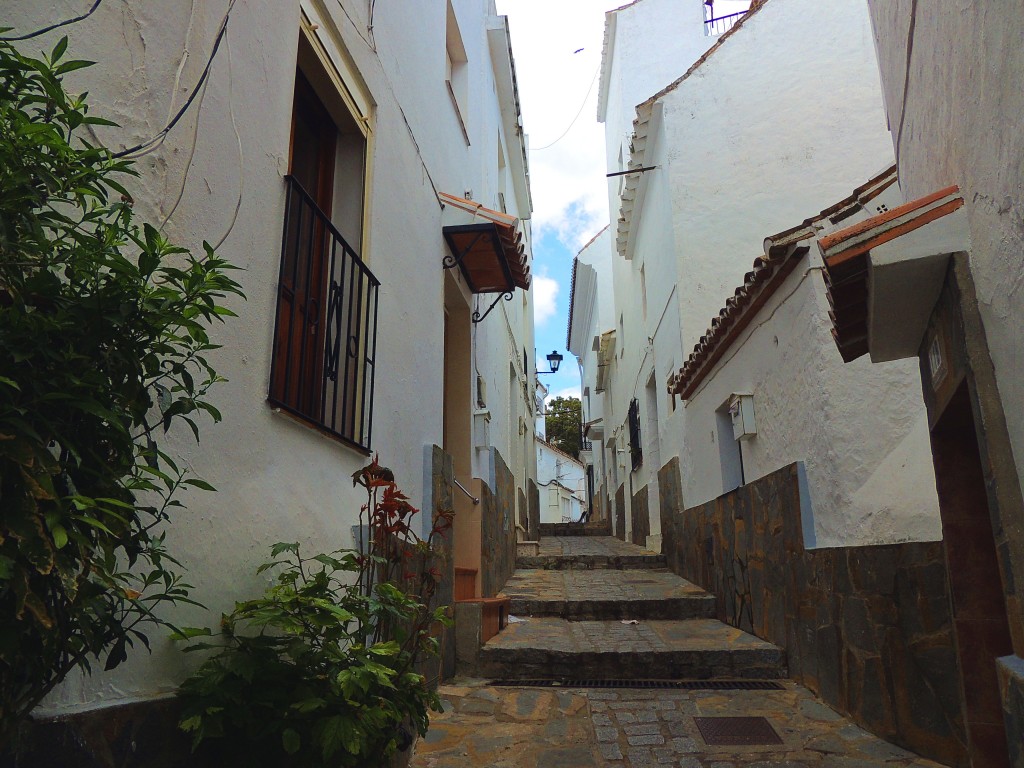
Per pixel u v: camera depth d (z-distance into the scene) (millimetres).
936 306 2877
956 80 2410
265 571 2561
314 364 3250
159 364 1685
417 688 2719
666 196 9281
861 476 4168
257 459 2596
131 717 1806
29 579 1320
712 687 4914
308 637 2328
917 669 3502
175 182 2242
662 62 12570
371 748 2402
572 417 38094
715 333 6574
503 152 11539
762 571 5707
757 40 8992
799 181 8578
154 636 1981
